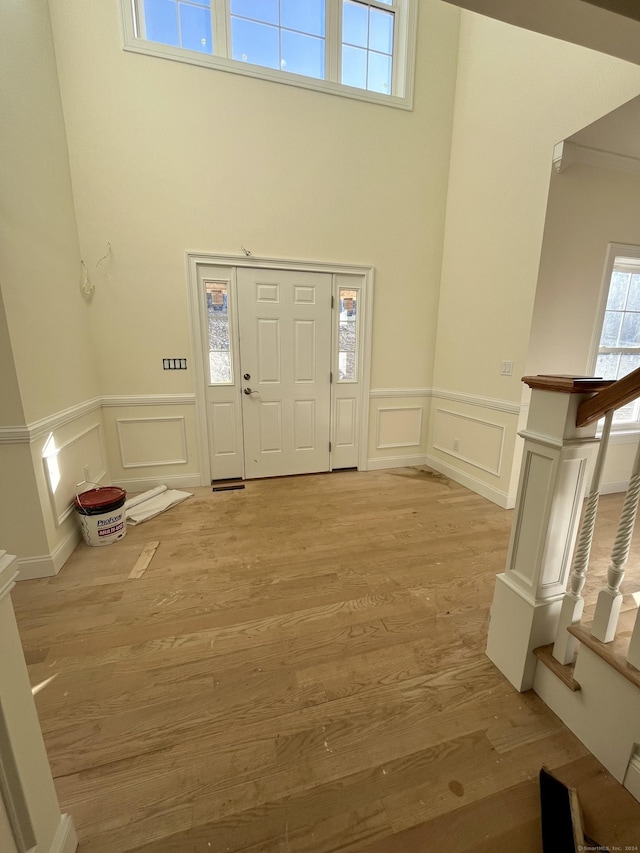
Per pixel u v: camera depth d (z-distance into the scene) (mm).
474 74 2947
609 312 2820
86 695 1331
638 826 969
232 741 1180
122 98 2551
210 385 3156
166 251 2834
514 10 1145
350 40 3021
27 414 1866
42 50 2199
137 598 1838
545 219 2402
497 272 2832
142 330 2906
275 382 3311
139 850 922
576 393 1112
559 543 1245
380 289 3383
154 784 1062
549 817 965
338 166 3055
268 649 1536
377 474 3605
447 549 2291
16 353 1794
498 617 1435
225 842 940
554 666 1249
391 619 1710
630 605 1363
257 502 2951
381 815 996
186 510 2805
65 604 1794
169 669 1438
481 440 3104
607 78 1975
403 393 3660
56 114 2361
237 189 2875
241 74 2711
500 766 1113
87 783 1060
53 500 2068
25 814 761
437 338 3633
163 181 2730
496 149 2770
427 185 3312
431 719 1254
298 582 1967
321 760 1127
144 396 3000
